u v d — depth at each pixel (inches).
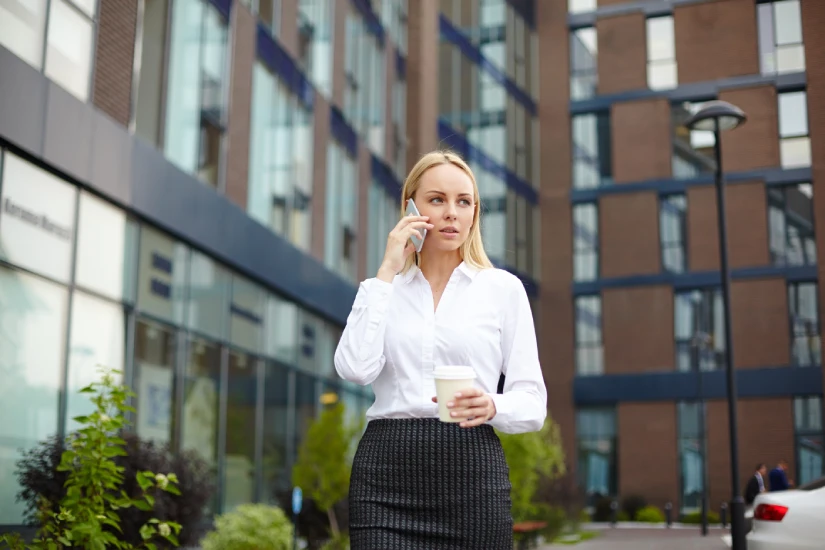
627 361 1346.0
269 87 729.0
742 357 1285.7
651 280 1353.3
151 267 552.1
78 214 480.4
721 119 500.1
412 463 103.7
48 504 349.7
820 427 1238.9
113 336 510.9
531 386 109.1
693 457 1294.3
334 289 833.5
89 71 491.8
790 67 1337.4
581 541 812.6
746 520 471.8
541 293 1407.5
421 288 111.4
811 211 1290.6
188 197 585.9
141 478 280.8
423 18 1101.7
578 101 1445.6
